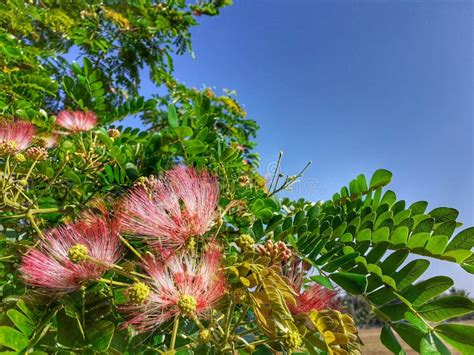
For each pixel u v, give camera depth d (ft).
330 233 0.85
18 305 0.64
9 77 1.66
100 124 1.58
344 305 0.78
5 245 0.98
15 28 2.26
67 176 1.11
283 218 0.99
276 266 0.64
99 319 0.68
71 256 0.65
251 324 0.81
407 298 0.68
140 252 0.74
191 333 0.76
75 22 2.97
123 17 3.23
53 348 0.61
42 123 1.43
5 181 0.95
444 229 0.80
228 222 1.02
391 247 0.79
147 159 1.18
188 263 0.68
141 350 0.68
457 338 0.63
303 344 0.68
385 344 0.67
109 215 0.80
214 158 1.15
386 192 1.03
